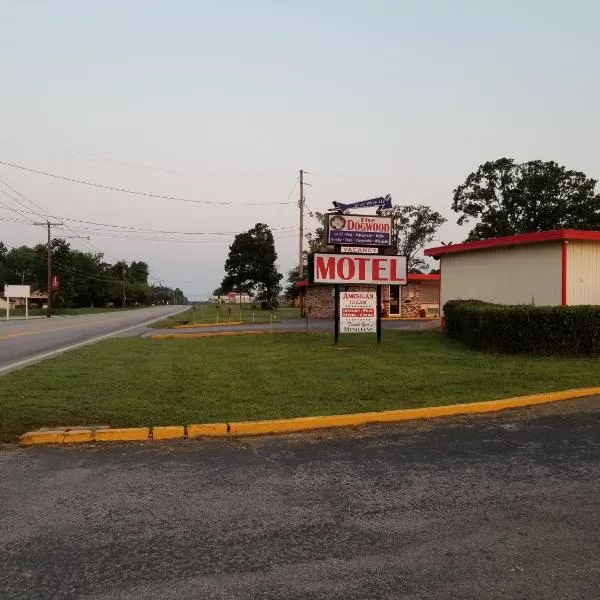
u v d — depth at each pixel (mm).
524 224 57000
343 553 3590
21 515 4191
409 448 6102
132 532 3902
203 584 3205
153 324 35156
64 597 3061
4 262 115062
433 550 3629
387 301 34375
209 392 8891
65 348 18016
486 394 8703
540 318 13039
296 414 7383
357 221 16703
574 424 7160
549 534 3861
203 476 5141
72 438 6309
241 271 85062
